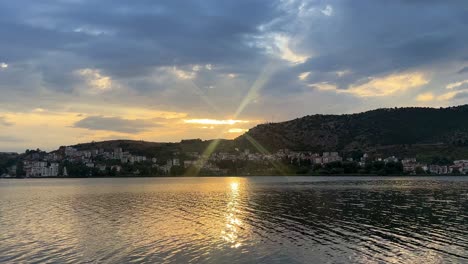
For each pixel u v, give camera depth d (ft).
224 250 148.46
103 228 199.62
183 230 191.52
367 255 139.03
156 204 327.67
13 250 151.12
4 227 205.46
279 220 221.66
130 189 572.92
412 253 140.87
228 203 329.72
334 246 153.07
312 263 130.00
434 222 209.56
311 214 246.88
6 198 414.00
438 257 135.33
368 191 463.01
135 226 205.05
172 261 134.00
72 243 162.61
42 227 204.74
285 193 444.55
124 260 135.44
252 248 151.23
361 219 222.48
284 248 150.51
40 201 370.73
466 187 537.65
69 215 255.09
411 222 209.97
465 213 246.47
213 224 209.67
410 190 477.77
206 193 465.47
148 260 135.44
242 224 208.54
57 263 132.46
